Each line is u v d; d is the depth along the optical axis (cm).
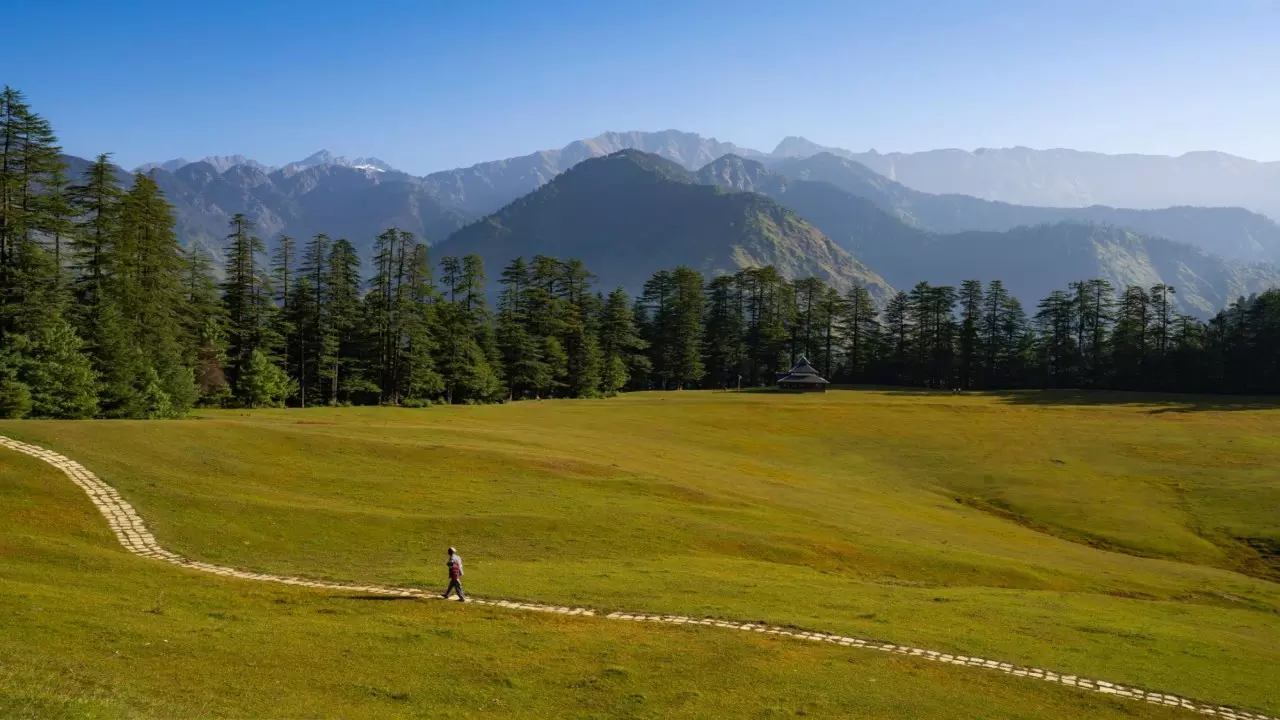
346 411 7944
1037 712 1956
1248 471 6612
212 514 3484
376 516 3694
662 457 6181
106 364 5853
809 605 2822
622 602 2711
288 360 9331
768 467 6475
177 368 6575
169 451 4238
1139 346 13925
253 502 3681
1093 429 8681
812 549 3891
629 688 1934
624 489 4662
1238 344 13212
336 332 9412
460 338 10281
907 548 4078
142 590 2502
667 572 3203
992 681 2144
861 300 16000
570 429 7450
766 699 1916
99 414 5766
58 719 1385
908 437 8219
